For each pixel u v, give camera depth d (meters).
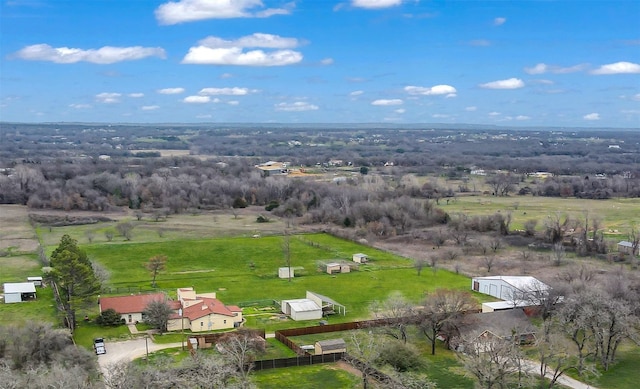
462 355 92.25
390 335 103.19
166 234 199.00
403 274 154.12
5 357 86.12
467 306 108.88
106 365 91.75
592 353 96.38
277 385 85.56
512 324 103.50
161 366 84.38
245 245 185.00
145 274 150.88
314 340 104.56
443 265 163.88
